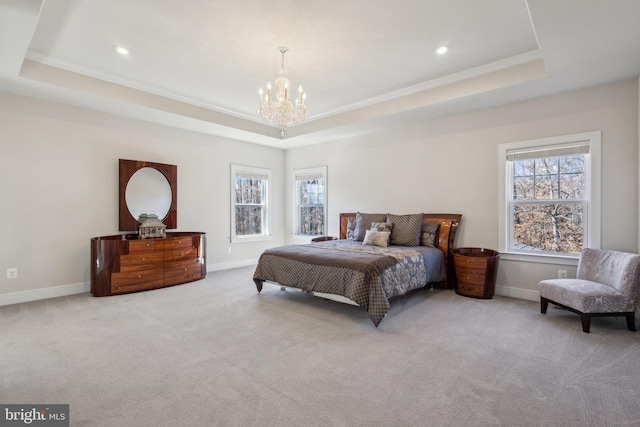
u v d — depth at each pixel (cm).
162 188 499
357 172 567
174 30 281
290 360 234
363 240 482
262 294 416
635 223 325
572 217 369
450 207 456
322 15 259
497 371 217
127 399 186
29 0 212
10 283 373
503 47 312
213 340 270
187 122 486
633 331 283
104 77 374
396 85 407
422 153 484
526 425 162
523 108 391
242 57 331
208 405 180
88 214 430
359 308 358
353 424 164
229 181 595
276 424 164
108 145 446
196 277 491
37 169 390
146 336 277
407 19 265
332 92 430
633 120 326
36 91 364
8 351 247
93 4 244
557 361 230
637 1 204
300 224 677
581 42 256
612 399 184
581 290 288
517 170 406
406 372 216
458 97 380
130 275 417
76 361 231
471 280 396
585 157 359
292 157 681
